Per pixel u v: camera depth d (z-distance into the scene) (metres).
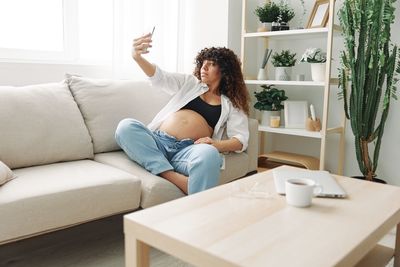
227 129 2.08
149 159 1.74
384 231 1.00
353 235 0.90
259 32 2.70
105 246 1.71
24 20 2.30
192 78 2.16
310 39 2.89
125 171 1.73
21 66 2.17
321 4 2.64
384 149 2.62
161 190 1.62
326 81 2.39
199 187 1.66
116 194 1.53
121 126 1.81
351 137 2.78
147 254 0.99
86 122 2.01
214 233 0.89
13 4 2.25
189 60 3.10
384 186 1.33
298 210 1.06
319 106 2.90
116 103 2.10
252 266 0.74
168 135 1.92
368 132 2.36
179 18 2.90
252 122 2.23
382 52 2.21
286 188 1.11
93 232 1.86
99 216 1.49
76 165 1.76
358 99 2.29
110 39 2.59
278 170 1.46
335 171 2.88
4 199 1.26
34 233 1.33
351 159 2.79
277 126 2.73
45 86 1.92
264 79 2.78
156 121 2.08
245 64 2.97
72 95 2.04
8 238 1.26
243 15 2.75
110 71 2.63
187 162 1.75
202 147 1.73
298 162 2.64
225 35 2.89
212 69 2.11
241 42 2.86
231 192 1.21
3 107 1.69
